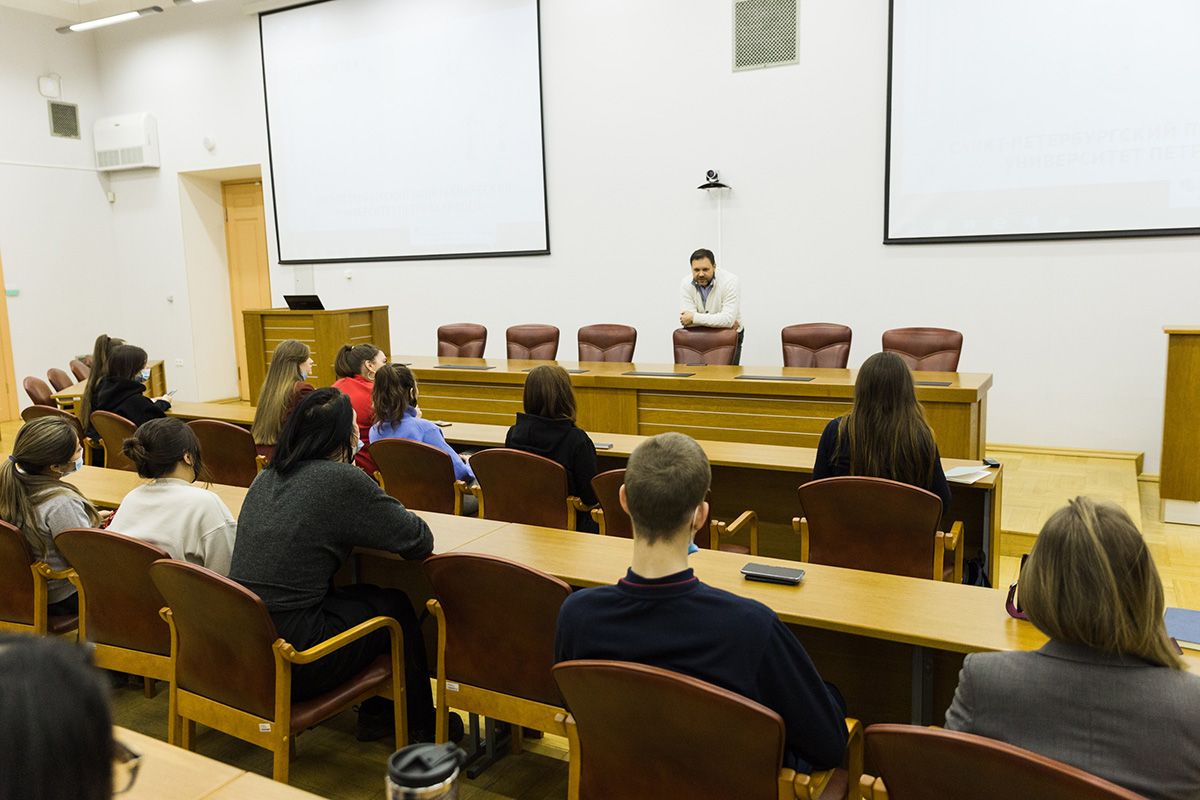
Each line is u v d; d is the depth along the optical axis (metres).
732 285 5.73
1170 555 3.93
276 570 1.92
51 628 2.36
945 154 5.50
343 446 2.08
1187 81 4.85
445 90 7.17
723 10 6.05
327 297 8.12
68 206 8.93
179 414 4.63
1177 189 4.96
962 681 1.23
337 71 7.65
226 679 1.86
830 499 2.41
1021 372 5.50
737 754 1.25
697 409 4.37
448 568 1.81
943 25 5.39
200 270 9.14
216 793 1.18
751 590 1.87
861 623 1.67
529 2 6.68
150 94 8.85
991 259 5.49
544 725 1.82
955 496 3.26
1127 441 5.28
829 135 5.85
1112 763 1.09
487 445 3.88
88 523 2.40
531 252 7.00
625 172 6.55
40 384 5.70
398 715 2.06
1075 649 1.13
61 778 0.55
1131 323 5.18
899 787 1.16
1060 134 5.20
